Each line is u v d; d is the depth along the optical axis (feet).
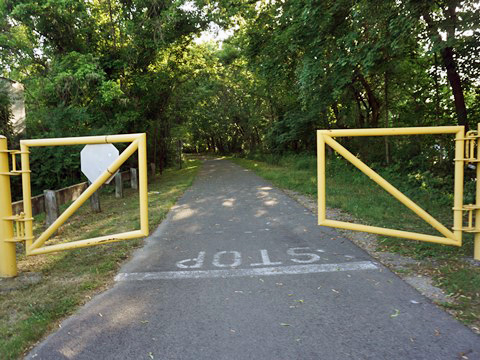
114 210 31.22
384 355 8.68
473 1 26.07
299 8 37.35
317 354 8.84
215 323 10.57
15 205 19.16
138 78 56.85
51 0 45.44
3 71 58.54
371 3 28.84
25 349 9.61
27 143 14.94
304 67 36.96
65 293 13.14
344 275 13.93
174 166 106.32
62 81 47.01
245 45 60.85
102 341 9.80
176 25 57.31
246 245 18.74
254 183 49.14
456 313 10.55
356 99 59.62
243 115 129.08
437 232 19.66
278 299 12.03
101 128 49.67
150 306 11.87
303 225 22.79
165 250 18.40
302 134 77.56
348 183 42.29
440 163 37.63
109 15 56.70
